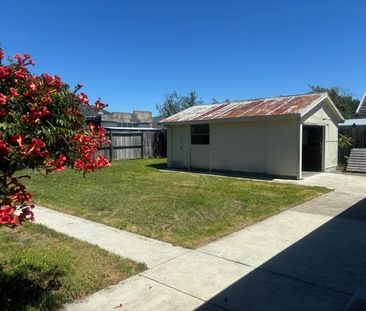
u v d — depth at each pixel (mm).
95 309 3537
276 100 15188
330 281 4152
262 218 7039
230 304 3627
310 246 5371
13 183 3012
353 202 8570
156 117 46219
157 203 8258
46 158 3055
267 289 3951
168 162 17078
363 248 5273
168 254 5051
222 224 6523
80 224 6672
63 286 3955
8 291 3779
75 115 3451
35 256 4801
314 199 8930
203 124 15602
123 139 21594
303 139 15703
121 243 5555
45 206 8164
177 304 3629
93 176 13227
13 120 2801
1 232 6008
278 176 13156
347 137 16766
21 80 3039
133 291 3908
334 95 38625
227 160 14781
